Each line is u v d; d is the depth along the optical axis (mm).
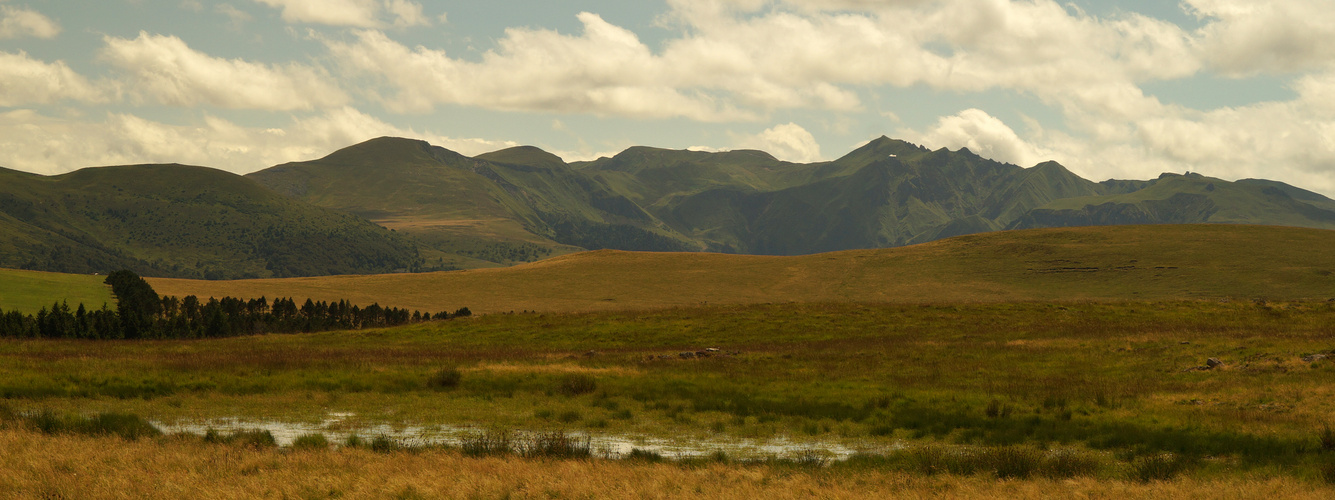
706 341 51156
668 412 25125
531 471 15383
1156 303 59188
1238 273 125125
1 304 90875
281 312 105688
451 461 16250
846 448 20203
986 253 153875
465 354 43875
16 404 24703
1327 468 16141
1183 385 28875
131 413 23312
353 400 26797
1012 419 23281
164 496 13008
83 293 108188
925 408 25188
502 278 156875
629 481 14805
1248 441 19438
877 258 159750
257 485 13805
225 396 27188
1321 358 30859
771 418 24094
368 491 13633
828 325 55094
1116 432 21156
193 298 112625
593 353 43719
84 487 13359
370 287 150750
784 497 13930
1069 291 126062
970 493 14523
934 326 53281
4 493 12914
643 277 154125
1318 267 124500
